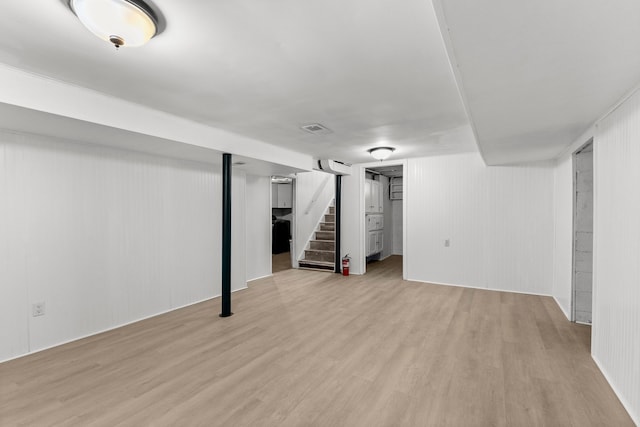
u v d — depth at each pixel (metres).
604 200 2.48
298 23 1.58
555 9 1.18
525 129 2.96
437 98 2.61
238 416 1.90
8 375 2.39
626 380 2.02
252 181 5.76
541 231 4.63
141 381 2.30
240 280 5.09
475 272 5.09
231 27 1.61
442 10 1.20
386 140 4.09
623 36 1.38
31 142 2.81
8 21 1.55
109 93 2.50
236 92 2.48
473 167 5.10
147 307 3.75
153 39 1.72
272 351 2.80
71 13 1.49
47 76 2.19
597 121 2.62
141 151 3.61
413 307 4.07
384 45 1.79
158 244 3.89
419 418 1.88
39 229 2.86
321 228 7.67
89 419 1.87
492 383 2.26
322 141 4.16
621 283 2.15
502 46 1.48
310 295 4.68
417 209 5.56
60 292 2.99
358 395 2.12
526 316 3.70
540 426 1.81
